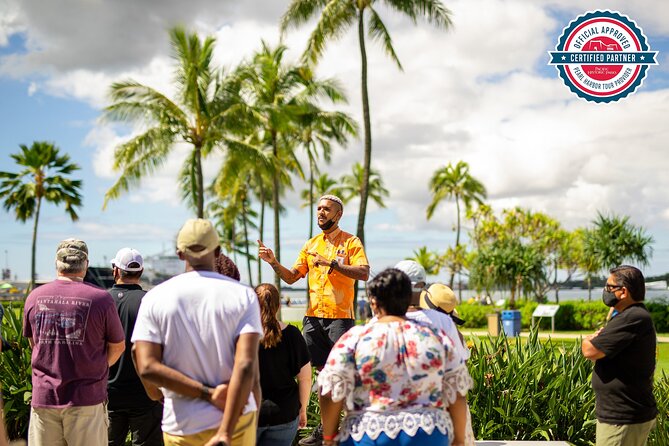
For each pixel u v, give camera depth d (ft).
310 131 137.69
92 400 12.80
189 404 8.82
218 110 91.04
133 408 14.67
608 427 13.20
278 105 100.58
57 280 13.12
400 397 9.04
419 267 11.95
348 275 15.75
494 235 139.13
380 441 8.87
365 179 79.77
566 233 144.46
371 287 9.73
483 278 125.08
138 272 15.29
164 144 89.40
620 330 12.90
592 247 130.41
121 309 14.79
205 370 8.88
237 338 8.93
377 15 79.25
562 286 144.36
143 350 8.82
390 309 9.61
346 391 9.18
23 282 147.84
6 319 20.36
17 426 18.76
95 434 12.87
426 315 11.75
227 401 8.47
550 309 90.99
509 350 20.72
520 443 17.08
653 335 13.12
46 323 12.71
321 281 16.63
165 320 8.87
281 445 12.83
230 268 12.20
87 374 12.78
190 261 9.39
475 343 21.80
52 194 156.25
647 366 13.03
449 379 9.34
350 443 9.07
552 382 19.54
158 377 8.68
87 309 12.73
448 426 9.14
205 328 8.87
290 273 16.55
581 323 95.86
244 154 95.14
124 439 15.19
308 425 18.97
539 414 19.25
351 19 79.66
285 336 12.91
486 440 18.39
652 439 18.43
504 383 19.63
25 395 18.29
